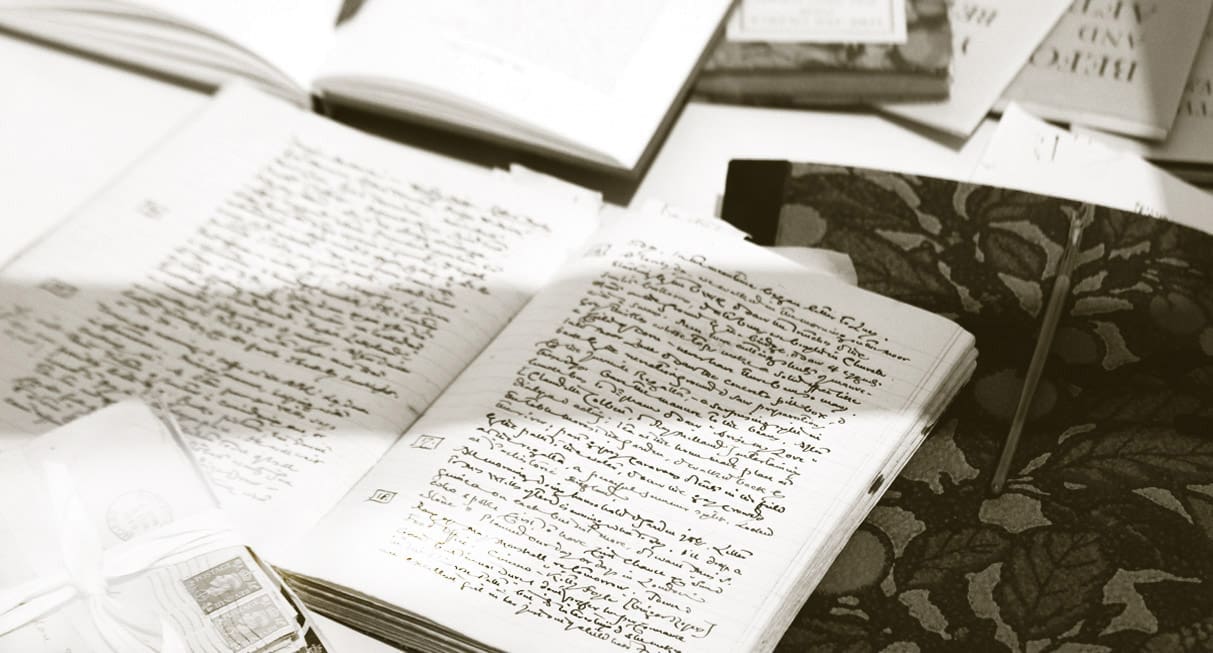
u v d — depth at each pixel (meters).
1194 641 0.96
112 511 0.97
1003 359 1.06
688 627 0.95
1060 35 1.21
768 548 0.97
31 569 0.96
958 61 1.20
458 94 1.15
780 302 1.06
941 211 1.11
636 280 1.07
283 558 0.99
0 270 1.12
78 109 1.22
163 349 1.08
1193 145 1.16
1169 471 1.01
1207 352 1.05
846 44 1.19
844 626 0.98
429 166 1.17
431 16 1.19
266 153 1.18
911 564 0.99
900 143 1.18
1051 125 1.17
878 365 1.03
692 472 1.00
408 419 1.06
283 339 1.09
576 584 0.97
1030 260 1.09
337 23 1.23
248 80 1.22
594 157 1.14
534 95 1.15
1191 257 1.09
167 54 1.23
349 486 1.03
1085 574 0.98
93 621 0.94
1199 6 1.21
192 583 0.95
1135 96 1.18
